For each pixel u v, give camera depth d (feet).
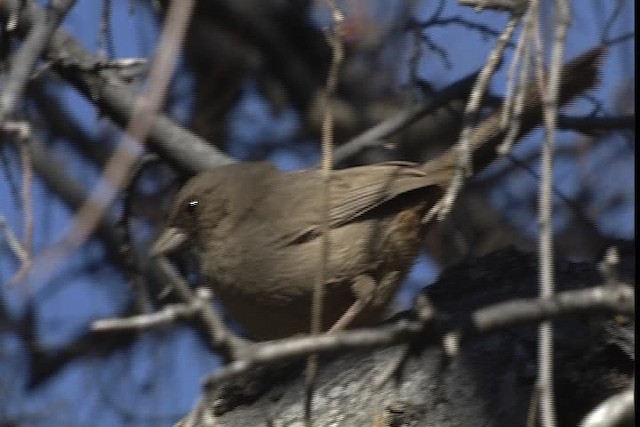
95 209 19.39
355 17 34.24
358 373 27.94
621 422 18.88
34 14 33.27
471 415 26.50
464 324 18.20
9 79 26.58
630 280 27.61
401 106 40.50
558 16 23.09
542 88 23.73
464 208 40.06
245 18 42.39
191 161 37.04
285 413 28.02
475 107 25.32
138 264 37.88
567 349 26.78
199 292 17.84
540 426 25.35
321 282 23.30
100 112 35.88
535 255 30.30
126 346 39.75
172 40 20.01
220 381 17.58
